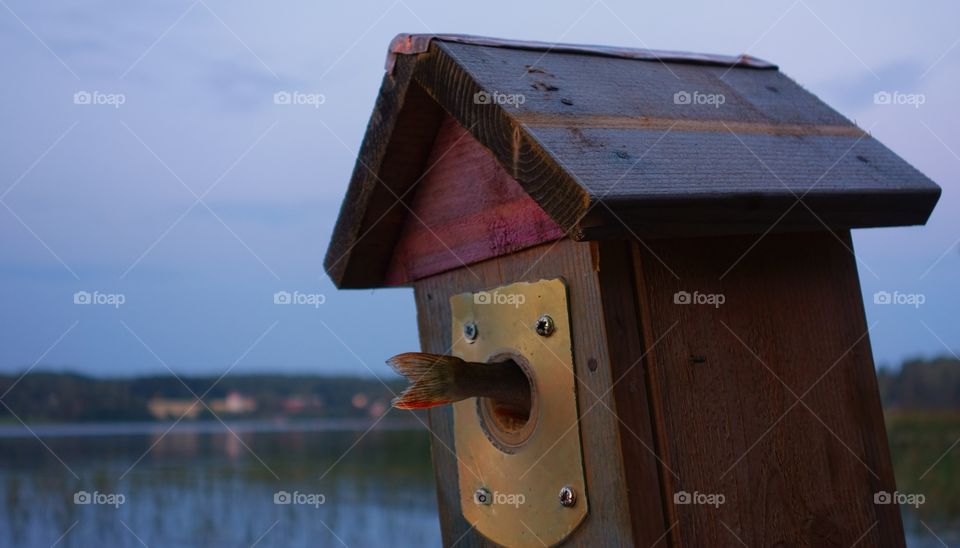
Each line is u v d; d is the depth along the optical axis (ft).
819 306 7.93
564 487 7.36
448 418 8.85
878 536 7.93
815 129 8.30
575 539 7.32
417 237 9.03
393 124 8.17
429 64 7.54
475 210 8.20
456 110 7.26
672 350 7.11
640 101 7.73
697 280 7.30
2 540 15.02
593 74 7.99
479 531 8.36
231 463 18.79
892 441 15.96
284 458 17.85
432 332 9.00
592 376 7.06
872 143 8.36
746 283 7.57
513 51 7.82
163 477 17.54
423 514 15.75
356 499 16.71
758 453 7.38
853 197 7.34
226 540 14.56
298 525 15.25
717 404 7.24
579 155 6.53
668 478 6.95
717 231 6.82
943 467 15.48
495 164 7.92
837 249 8.16
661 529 6.90
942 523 14.65
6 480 18.10
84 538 14.87
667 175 6.65
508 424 8.20
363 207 8.91
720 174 6.92
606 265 7.00
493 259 8.10
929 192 7.85
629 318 7.03
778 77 9.29
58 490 17.30
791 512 7.48
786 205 7.01
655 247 7.16
